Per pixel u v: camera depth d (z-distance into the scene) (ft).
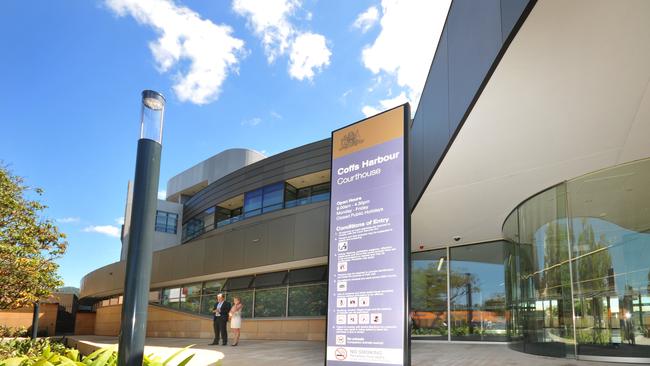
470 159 30.27
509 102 23.18
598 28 17.54
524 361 29.71
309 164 78.23
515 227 38.93
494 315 49.32
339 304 19.15
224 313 49.52
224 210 97.40
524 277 36.78
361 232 19.33
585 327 30.40
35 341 44.21
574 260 31.48
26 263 40.70
